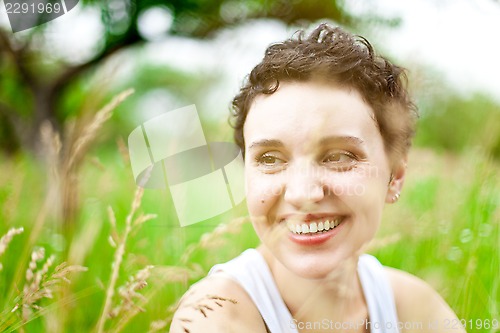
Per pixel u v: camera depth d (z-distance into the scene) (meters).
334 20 4.19
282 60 1.28
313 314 1.28
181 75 6.59
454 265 1.75
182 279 1.11
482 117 2.31
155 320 1.21
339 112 1.22
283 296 1.31
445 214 1.93
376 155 1.27
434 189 2.35
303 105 1.22
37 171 2.71
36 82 5.04
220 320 1.22
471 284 1.58
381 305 1.40
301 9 4.39
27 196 2.29
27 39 4.49
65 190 1.57
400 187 1.42
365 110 1.27
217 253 1.71
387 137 1.33
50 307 1.17
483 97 2.46
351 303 1.33
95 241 1.84
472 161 2.09
